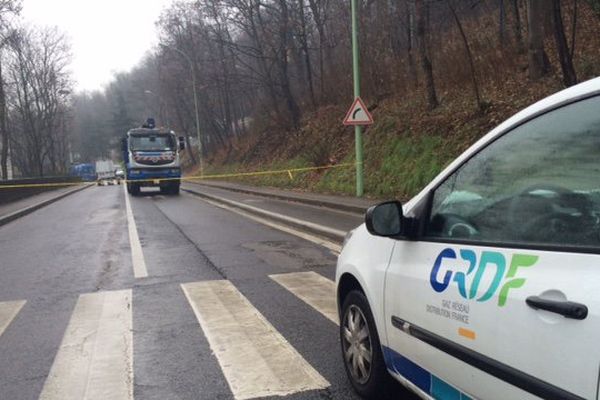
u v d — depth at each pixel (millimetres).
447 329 2777
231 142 49562
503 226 2648
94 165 95250
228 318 5891
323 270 8227
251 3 32781
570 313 2018
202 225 14250
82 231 14016
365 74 25156
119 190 38656
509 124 2771
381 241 3713
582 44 16516
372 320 3732
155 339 5297
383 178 17516
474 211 2879
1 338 5477
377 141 20078
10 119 54000
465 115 16328
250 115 49438
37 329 5734
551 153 2465
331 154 23734
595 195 2201
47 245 11766
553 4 13711
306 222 12945
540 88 14812
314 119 30188
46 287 7656
